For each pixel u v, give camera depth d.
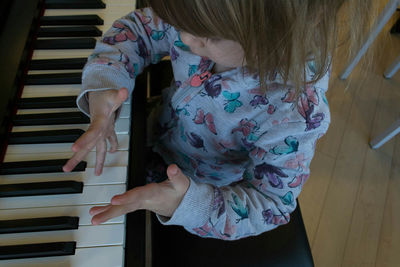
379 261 1.25
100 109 0.53
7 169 0.52
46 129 0.57
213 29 0.35
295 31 0.35
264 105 0.52
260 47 0.37
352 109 1.57
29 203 0.50
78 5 0.73
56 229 0.48
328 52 0.41
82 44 0.67
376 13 0.42
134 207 0.44
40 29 0.68
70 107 0.60
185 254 0.71
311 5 0.34
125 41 0.66
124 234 0.48
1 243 0.46
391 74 1.64
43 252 0.45
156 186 0.45
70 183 0.51
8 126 0.56
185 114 0.62
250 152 0.57
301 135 0.50
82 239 0.47
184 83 0.59
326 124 0.51
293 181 0.51
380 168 1.44
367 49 0.51
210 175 0.78
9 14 0.63
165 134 0.79
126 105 0.62
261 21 0.34
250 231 0.51
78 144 0.46
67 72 0.64
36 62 0.63
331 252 1.25
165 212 0.47
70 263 0.46
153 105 0.92
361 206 1.35
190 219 0.47
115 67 0.59
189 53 0.60
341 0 0.37
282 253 0.73
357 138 1.50
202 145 0.68
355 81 1.64
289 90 0.50
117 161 0.55
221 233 0.49
